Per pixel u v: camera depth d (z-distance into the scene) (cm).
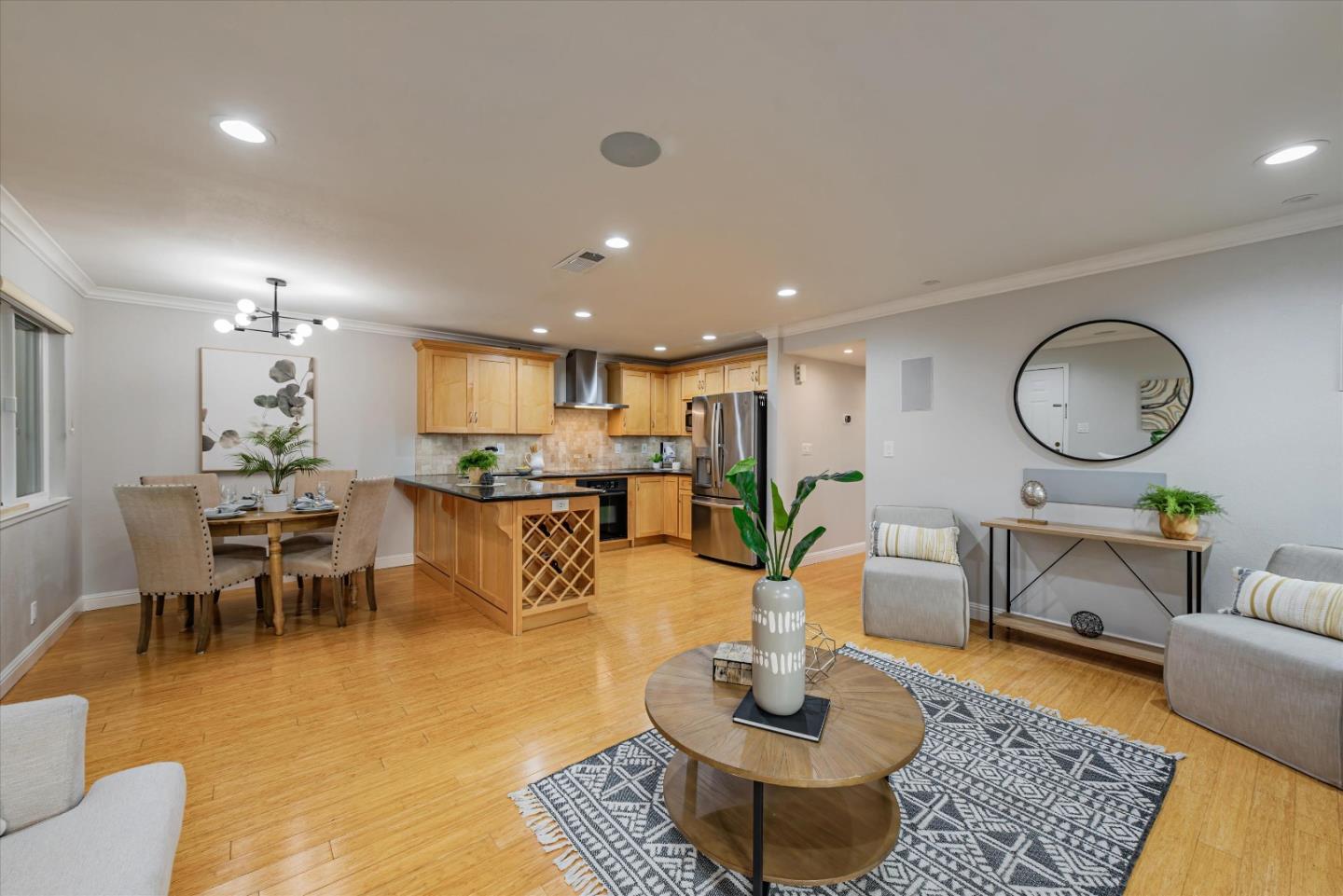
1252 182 226
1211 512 271
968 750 220
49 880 100
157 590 315
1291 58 152
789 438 538
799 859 151
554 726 239
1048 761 212
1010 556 360
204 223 267
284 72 158
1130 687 277
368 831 174
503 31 141
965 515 384
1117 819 180
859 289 386
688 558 593
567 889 152
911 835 172
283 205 247
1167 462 301
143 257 319
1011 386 362
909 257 320
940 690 273
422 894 150
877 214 260
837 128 188
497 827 176
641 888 152
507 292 395
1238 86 164
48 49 146
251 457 442
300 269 343
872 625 349
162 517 304
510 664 307
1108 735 231
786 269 342
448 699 264
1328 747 196
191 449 427
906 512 388
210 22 137
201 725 237
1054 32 142
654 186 231
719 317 480
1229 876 156
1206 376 288
